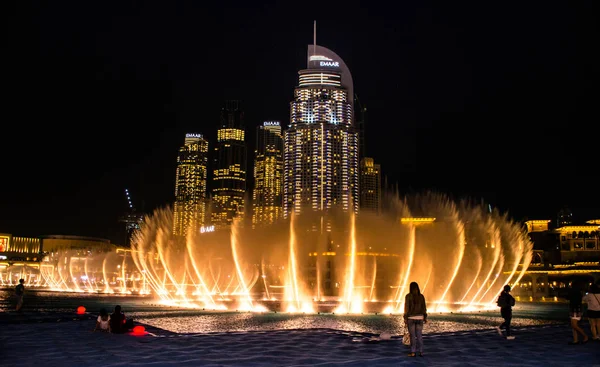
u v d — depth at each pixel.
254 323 36.09
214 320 38.53
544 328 32.03
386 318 42.78
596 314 24.12
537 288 113.44
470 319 41.97
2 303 58.06
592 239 136.38
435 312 51.41
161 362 18.30
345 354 20.34
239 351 21.12
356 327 34.19
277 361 18.58
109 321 28.36
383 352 20.91
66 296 84.12
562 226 142.88
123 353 20.47
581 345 23.28
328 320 40.00
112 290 125.00
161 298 81.88
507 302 26.17
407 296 20.20
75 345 22.80
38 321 34.78
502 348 22.34
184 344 23.25
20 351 20.95
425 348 22.28
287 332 28.50
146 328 30.55
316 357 19.56
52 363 18.02
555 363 18.27
